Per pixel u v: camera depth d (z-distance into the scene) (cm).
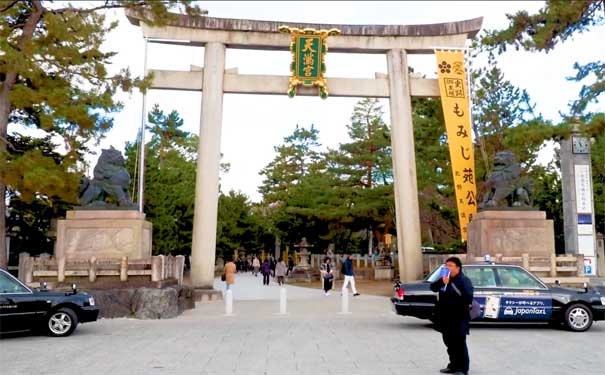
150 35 2619
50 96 1839
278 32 2683
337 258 4575
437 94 2775
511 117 3447
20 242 2989
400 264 2666
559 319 1417
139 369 947
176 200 4066
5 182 1834
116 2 1927
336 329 1466
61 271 1845
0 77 2081
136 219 2091
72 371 933
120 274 1858
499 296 1409
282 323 1611
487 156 3416
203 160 2577
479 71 3506
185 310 2012
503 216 2300
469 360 962
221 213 6153
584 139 2591
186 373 915
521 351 1124
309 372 920
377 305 2186
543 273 2088
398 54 2747
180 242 4144
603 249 3347
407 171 2686
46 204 2895
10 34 1888
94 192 2123
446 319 897
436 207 3750
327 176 4600
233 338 1304
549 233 2294
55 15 1814
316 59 2675
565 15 1833
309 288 3509
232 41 2662
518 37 1980
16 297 1300
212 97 2608
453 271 898
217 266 6894
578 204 2556
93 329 1479
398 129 2705
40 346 1195
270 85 2681
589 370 936
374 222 4619
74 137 2075
